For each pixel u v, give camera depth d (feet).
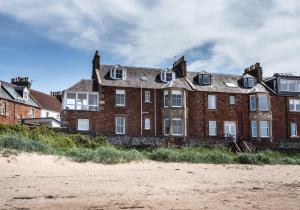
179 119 134.62
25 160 65.98
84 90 135.13
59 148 86.89
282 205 35.37
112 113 133.28
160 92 138.92
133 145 112.27
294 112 148.77
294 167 88.22
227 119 142.00
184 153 93.76
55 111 206.08
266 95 144.25
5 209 31.91
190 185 50.65
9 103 158.40
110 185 48.62
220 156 95.61
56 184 48.01
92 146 101.35
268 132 142.20
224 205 35.06
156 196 40.14
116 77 138.72
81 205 34.24
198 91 141.18
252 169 79.46
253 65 158.61
